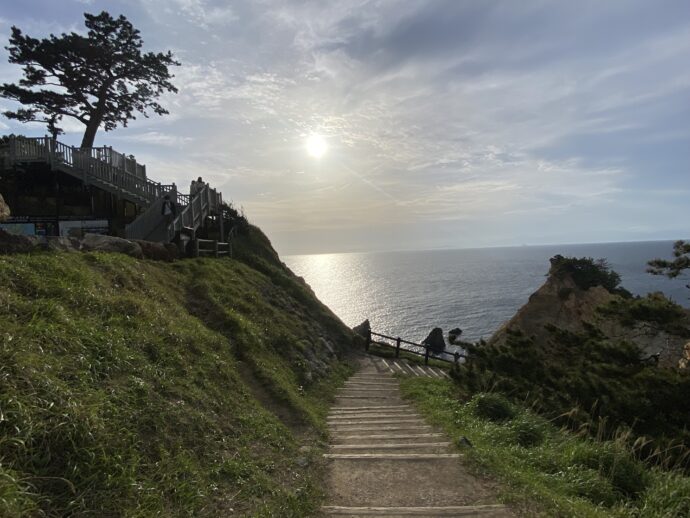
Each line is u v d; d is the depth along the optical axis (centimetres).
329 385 1215
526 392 1093
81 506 354
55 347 503
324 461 631
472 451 658
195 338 827
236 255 1956
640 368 1134
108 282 842
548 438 786
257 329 1163
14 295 585
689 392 931
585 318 2400
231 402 689
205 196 1889
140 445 454
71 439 390
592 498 579
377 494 535
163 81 2759
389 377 1444
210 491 452
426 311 6275
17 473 338
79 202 1925
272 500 477
